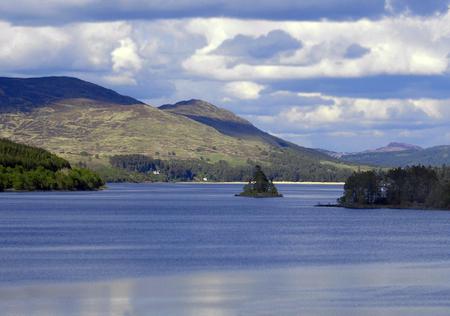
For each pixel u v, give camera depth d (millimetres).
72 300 198375
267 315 180875
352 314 182125
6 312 182875
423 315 181250
